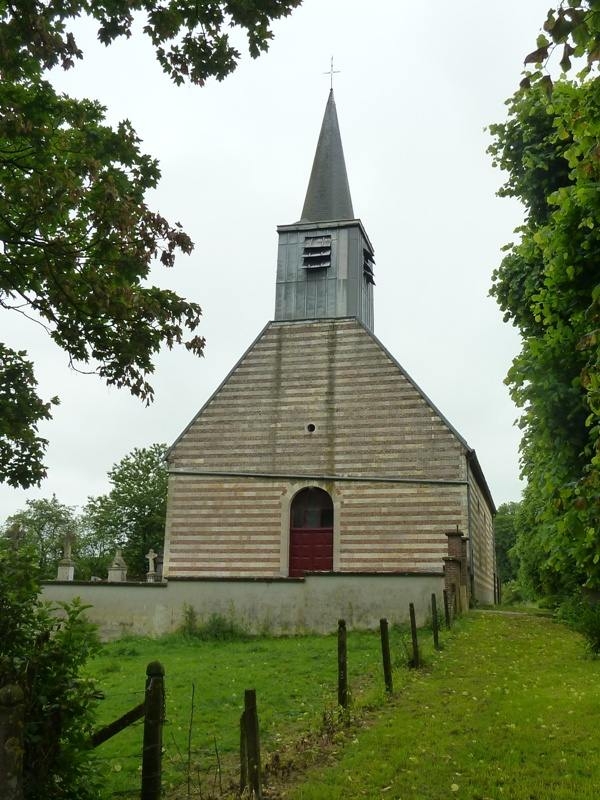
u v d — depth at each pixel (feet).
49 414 34.09
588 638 48.96
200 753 30.91
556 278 26.27
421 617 67.46
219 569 90.63
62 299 33.40
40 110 31.12
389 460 89.66
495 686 39.11
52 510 189.88
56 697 19.47
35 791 18.43
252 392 96.12
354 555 87.56
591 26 16.83
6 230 31.24
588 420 22.11
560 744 28.27
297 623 69.10
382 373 93.20
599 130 20.56
